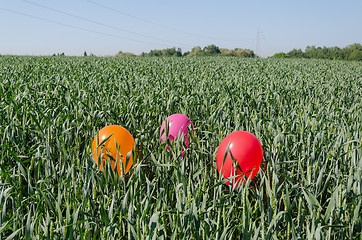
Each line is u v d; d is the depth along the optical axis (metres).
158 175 3.07
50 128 3.82
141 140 4.24
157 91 7.66
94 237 2.20
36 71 12.34
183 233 2.15
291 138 4.34
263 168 3.77
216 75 12.75
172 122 4.46
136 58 28.12
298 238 2.14
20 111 4.88
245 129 5.18
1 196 2.31
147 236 1.96
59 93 6.27
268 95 7.06
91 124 4.70
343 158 3.79
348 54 98.56
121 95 6.99
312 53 100.75
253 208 3.14
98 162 2.98
